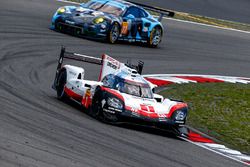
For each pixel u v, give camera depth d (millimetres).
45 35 73312
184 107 43469
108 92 41750
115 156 33375
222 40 99250
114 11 80125
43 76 54719
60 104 45031
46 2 98875
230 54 89688
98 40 78500
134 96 43594
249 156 41875
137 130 41969
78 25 76250
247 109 57188
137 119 41219
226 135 46969
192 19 111312
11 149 29953
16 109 39469
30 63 58375
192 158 37188
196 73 72562
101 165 31016
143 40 82375
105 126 40438
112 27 77562
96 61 47469
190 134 44656
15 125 34969
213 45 93500
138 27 81375
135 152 35312
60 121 38938
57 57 63938
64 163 29797
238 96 62344
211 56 85375
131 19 80562
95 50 71438
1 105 39500
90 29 76375
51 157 30250
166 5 118750
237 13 127938
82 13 77750
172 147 39094
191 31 100750
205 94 60938
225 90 64625
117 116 41281
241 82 72375
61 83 47938
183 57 80562
